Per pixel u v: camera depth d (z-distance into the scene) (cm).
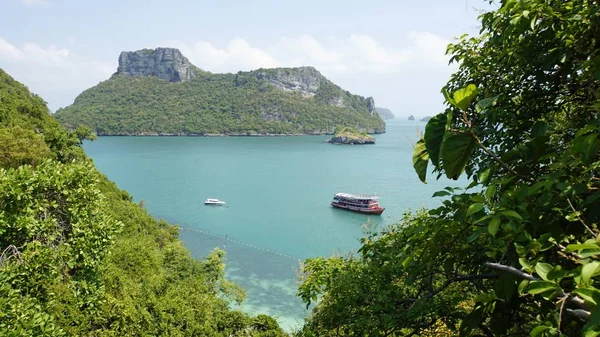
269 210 6253
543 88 423
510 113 408
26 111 5153
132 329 1681
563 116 452
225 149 15500
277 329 2375
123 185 7906
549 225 274
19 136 3206
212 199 6700
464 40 525
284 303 3244
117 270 1991
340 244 4666
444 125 294
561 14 346
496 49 469
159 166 10531
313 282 646
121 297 1766
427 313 459
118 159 11738
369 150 15650
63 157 4528
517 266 289
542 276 204
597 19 317
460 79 522
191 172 9688
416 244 411
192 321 1997
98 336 1513
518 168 316
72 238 1163
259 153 14188
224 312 2345
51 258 1078
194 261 3025
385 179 8781
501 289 269
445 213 349
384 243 571
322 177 9094
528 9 340
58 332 1039
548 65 366
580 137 250
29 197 1105
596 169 280
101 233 1224
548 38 373
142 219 4172
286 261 4172
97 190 1288
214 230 5247
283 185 8231
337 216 5881
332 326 560
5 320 921
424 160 348
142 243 2850
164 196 7119
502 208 259
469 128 280
